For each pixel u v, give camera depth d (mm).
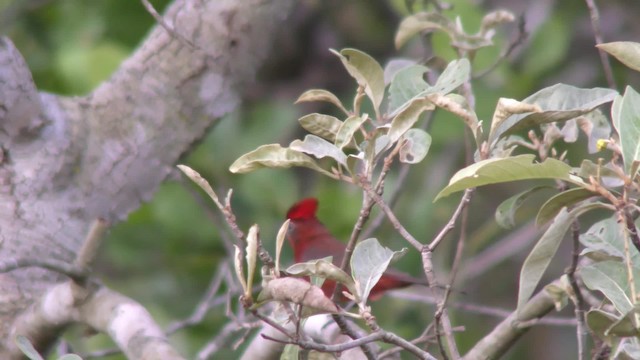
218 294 10445
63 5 11328
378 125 5168
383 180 4684
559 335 11484
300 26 11742
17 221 6984
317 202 9930
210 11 7711
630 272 4285
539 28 10500
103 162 7422
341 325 4613
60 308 6102
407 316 10062
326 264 4406
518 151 8477
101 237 5949
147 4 6965
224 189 10734
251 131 11016
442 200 10961
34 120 7141
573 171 4504
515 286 11477
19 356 6531
